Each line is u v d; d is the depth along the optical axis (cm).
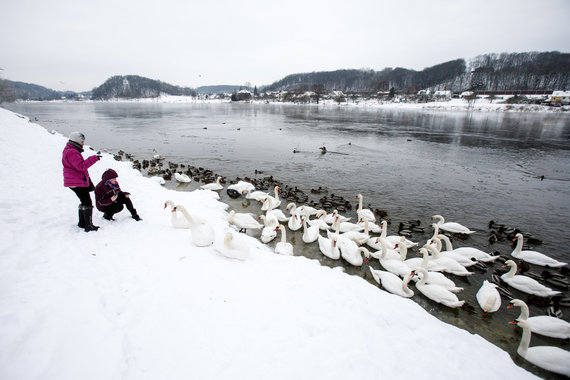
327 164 2761
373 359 515
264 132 4931
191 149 3366
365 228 1280
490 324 844
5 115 3011
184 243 847
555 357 685
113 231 826
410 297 933
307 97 17675
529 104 11056
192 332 513
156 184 1759
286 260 891
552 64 16762
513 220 1591
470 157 3112
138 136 4300
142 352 456
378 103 14925
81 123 6044
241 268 764
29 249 648
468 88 16638
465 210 1706
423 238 1345
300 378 459
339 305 658
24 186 1071
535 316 852
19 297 496
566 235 1433
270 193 1873
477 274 1086
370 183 2188
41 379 377
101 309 519
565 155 3216
